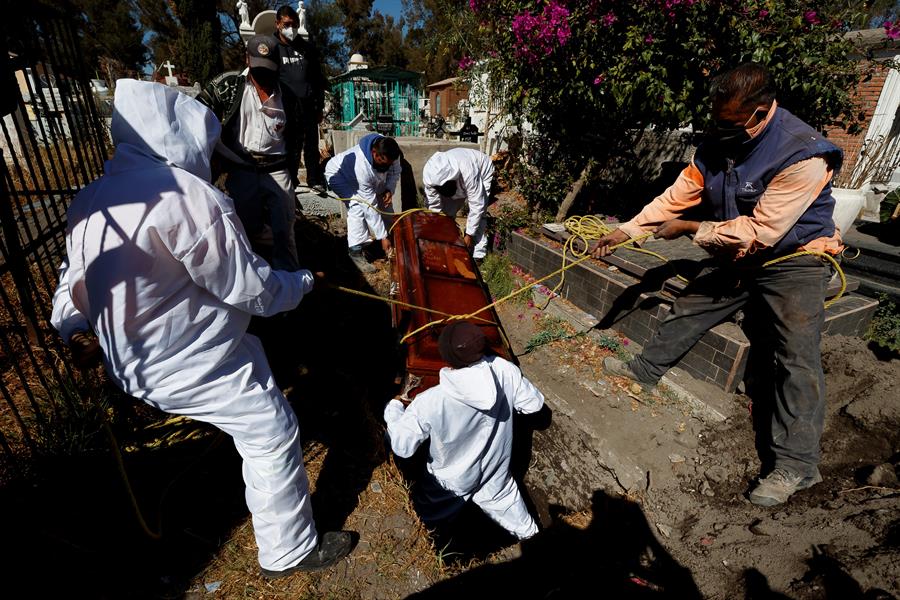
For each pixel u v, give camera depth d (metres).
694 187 2.81
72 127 2.68
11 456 1.97
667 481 2.95
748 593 2.15
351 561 2.12
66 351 2.79
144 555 1.99
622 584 2.33
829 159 2.24
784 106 4.36
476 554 2.99
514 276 5.24
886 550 2.02
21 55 2.30
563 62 4.70
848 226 4.02
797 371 2.56
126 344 1.44
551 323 4.47
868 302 3.72
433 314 3.23
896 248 5.62
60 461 2.20
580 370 3.83
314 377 3.44
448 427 2.54
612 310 4.20
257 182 3.53
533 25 4.53
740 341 3.21
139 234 1.32
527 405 2.81
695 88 4.29
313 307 4.57
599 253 3.23
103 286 1.36
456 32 7.53
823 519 2.34
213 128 1.64
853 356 3.31
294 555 1.93
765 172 2.36
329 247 5.57
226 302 1.52
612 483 3.05
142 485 2.29
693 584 2.31
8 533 1.94
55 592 1.80
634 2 4.09
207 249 1.39
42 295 3.16
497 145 9.13
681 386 3.43
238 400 1.65
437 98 23.59
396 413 2.67
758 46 3.86
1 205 1.97
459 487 2.75
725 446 3.03
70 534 2.01
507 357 3.01
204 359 1.56
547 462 3.42
